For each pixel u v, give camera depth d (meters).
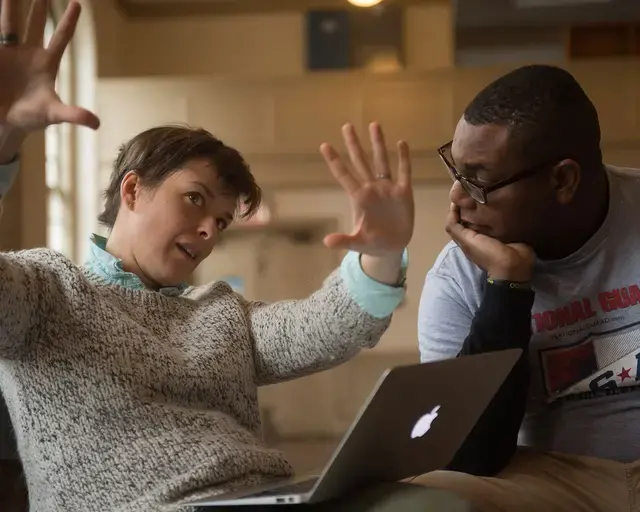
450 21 5.44
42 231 3.94
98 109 5.03
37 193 3.88
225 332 1.13
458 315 1.38
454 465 1.21
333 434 4.99
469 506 0.82
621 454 1.28
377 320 1.05
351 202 0.96
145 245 1.12
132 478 0.96
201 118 5.11
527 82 1.24
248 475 0.99
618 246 1.28
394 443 0.91
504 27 5.15
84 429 0.97
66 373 0.98
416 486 0.88
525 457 1.30
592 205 1.26
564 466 1.26
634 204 1.30
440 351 1.37
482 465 1.21
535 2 4.79
